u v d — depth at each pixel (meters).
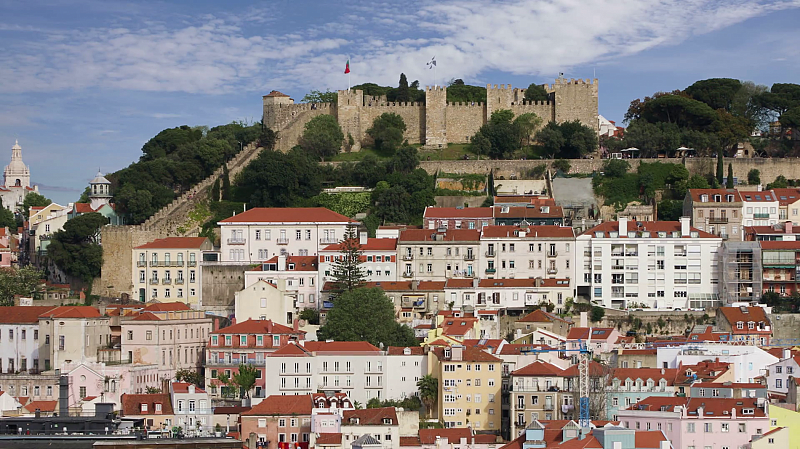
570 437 181.75
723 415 192.00
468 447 199.00
